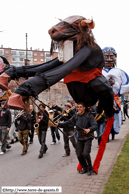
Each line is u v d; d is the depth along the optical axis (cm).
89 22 344
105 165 573
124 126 1280
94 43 377
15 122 1036
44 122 744
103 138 530
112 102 450
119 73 773
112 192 398
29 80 278
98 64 386
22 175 562
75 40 366
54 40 368
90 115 512
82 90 405
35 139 1102
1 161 711
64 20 363
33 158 731
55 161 679
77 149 521
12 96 266
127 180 448
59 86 2838
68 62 321
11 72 356
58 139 961
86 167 531
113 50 766
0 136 843
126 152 661
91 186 447
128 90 791
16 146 949
